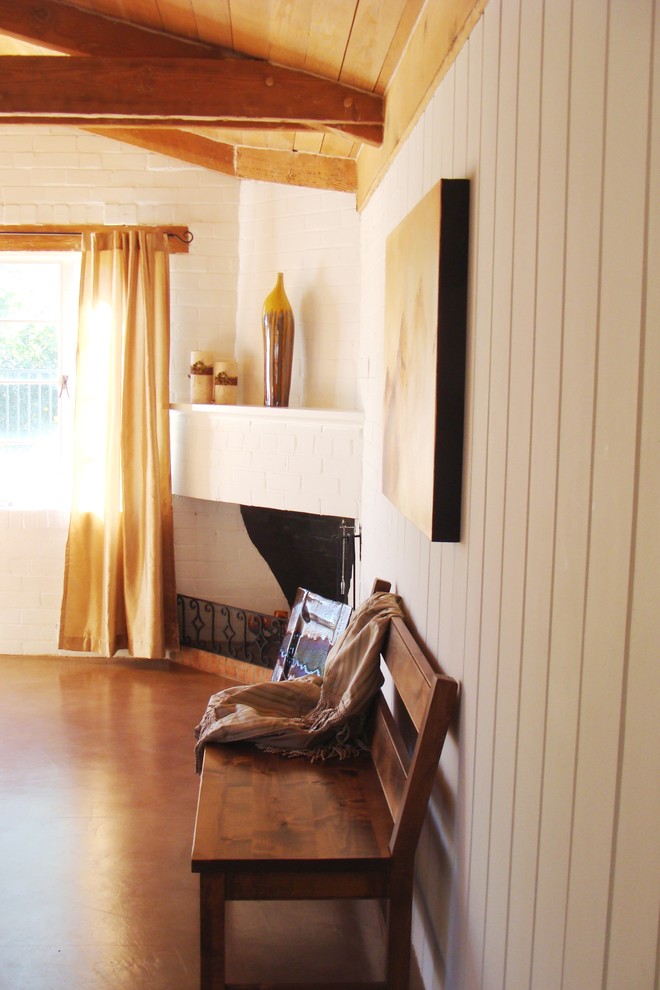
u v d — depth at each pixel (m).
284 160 4.38
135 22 3.17
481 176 1.75
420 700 2.01
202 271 4.98
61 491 5.22
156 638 4.89
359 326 4.28
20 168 4.97
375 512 3.53
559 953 1.25
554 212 1.30
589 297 1.16
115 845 3.05
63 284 5.14
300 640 4.05
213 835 2.04
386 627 2.59
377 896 1.98
